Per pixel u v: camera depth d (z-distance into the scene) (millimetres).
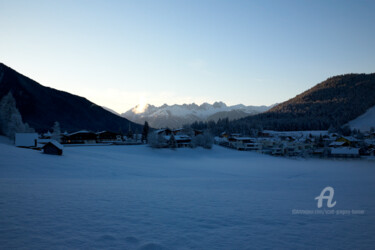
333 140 175375
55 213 9992
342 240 7895
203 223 9508
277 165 86438
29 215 9547
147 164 64312
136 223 9172
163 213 10859
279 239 7898
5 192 14312
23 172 34469
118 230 8266
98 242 7105
